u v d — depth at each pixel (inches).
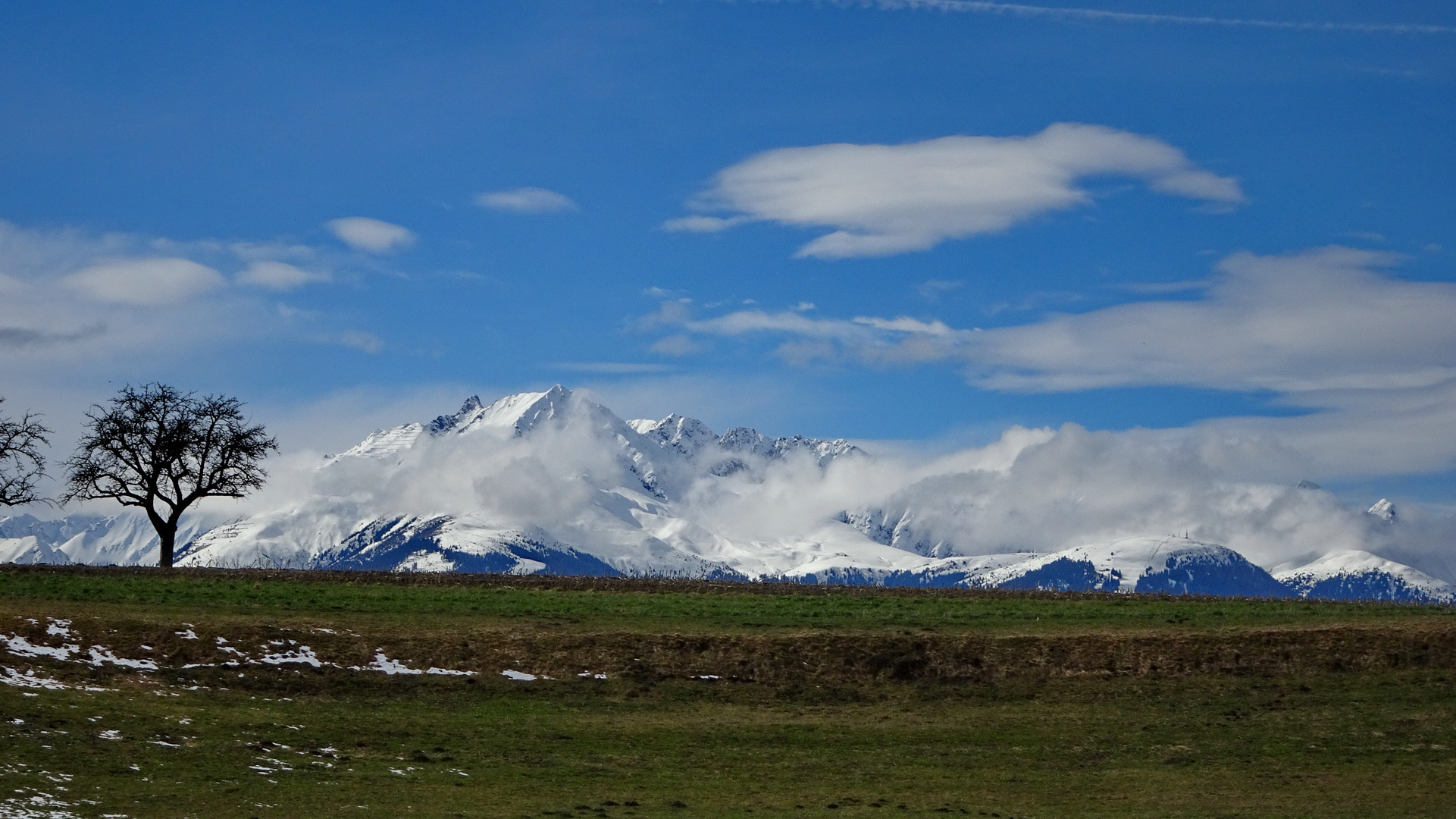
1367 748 2235.5
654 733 2237.9
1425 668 2613.2
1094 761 2164.1
